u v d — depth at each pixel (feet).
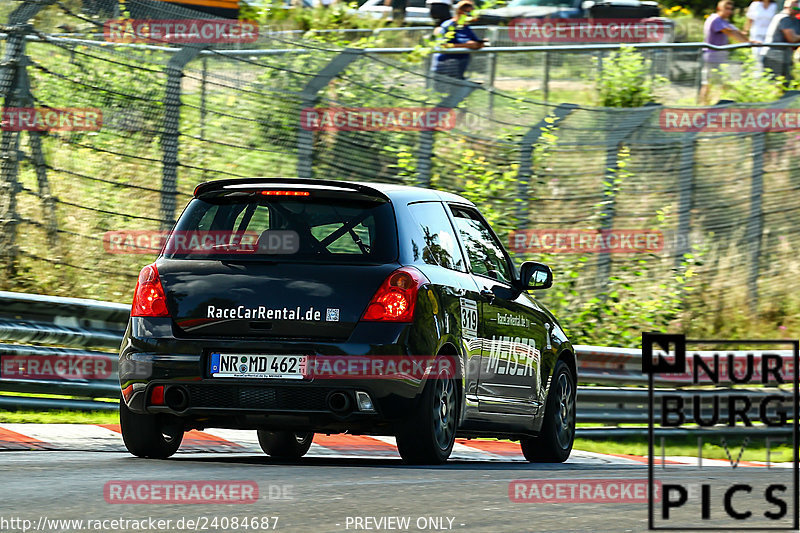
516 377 101.96
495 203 175.63
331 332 84.79
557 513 61.16
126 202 152.87
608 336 180.24
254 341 84.89
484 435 100.01
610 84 208.54
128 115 153.28
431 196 96.78
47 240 148.36
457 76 197.47
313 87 161.68
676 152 187.93
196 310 86.28
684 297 184.44
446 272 92.27
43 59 149.07
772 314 189.88
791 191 195.00
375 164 167.63
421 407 85.81
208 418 86.79
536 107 179.32
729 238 190.29
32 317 122.11
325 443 114.32
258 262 86.63
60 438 101.81
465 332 92.12
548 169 179.73
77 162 150.82
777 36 250.57
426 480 74.59
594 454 127.44
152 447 90.22
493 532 55.06
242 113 158.30
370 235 87.56
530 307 106.93
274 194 88.79
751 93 214.28
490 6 206.08
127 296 150.92
